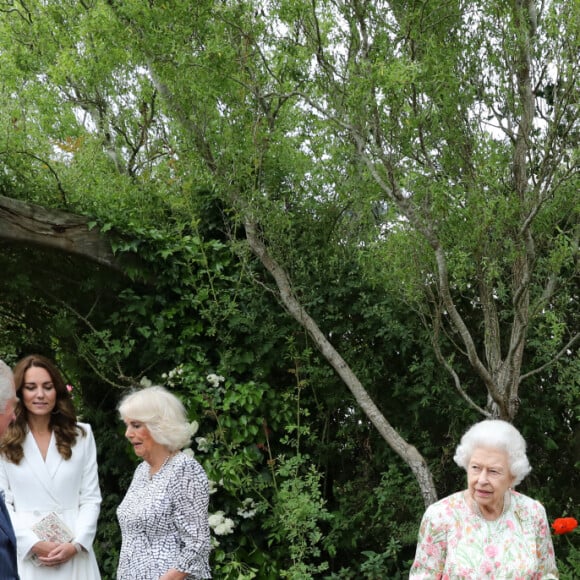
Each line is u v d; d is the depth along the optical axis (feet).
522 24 13.53
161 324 17.21
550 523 16.56
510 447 8.54
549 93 14.40
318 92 15.08
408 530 16.47
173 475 10.35
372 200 15.44
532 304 15.60
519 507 8.81
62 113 21.22
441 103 13.89
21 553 12.03
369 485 17.76
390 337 17.10
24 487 12.41
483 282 14.53
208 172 16.39
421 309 15.37
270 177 17.37
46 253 16.83
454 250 14.07
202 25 14.55
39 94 20.24
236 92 15.43
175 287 17.42
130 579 10.09
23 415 12.65
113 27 14.96
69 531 12.34
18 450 12.48
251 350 17.76
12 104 18.30
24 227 15.57
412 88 13.76
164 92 15.66
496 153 13.89
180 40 14.37
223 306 17.74
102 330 17.74
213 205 18.30
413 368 16.88
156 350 17.54
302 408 18.10
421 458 15.48
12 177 16.35
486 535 8.63
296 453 17.76
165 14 14.21
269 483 17.08
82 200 16.88
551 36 13.12
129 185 18.52
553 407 17.26
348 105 13.99
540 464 17.30
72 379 19.31
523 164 14.28
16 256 16.61
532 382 17.01
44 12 19.89
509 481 8.59
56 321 17.90
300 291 17.66
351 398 17.74
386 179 14.75
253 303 17.66
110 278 17.16
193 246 17.57
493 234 13.96
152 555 10.11
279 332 17.71
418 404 17.17
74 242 16.20
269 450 17.20
